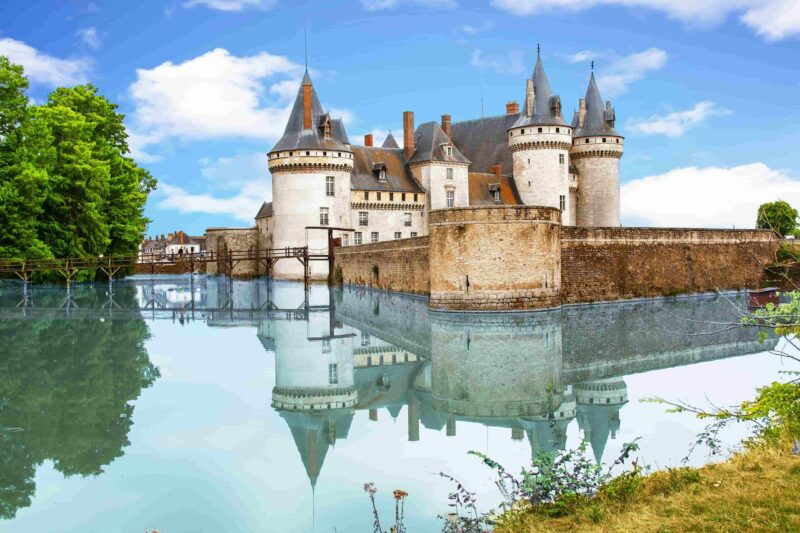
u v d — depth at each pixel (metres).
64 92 52.06
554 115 67.19
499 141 74.38
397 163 70.12
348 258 55.88
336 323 32.53
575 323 30.48
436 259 32.31
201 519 10.04
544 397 17.42
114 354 23.48
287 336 28.30
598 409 15.98
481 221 31.17
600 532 7.19
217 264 76.31
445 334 27.16
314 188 62.28
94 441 13.80
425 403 17.06
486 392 18.12
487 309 31.31
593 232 38.00
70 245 47.25
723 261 45.28
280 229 63.44
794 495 7.57
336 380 19.86
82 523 9.94
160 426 14.88
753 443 9.92
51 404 16.67
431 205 68.25
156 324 31.81
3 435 14.17
